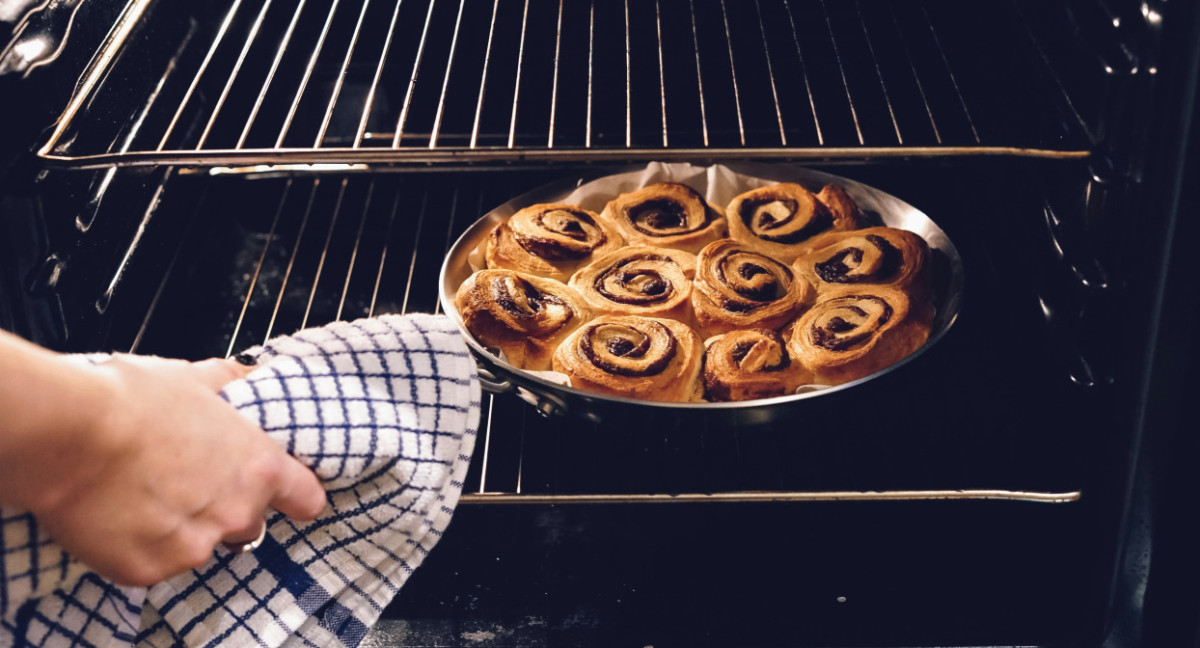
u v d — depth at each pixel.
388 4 1.03
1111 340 0.78
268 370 0.67
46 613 0.64
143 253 0.93
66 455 0.51
